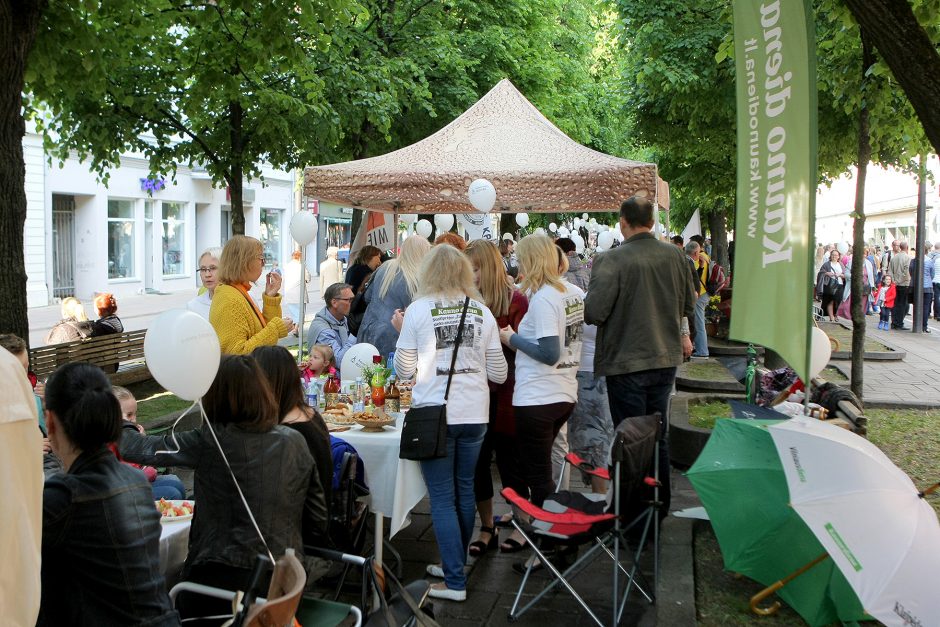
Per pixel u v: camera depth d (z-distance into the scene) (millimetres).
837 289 20344
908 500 3645
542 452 4988
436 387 4488
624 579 4891
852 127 14766
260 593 3090
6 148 5496
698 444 7055
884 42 4340
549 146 9641
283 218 40656
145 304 26094
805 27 3809
